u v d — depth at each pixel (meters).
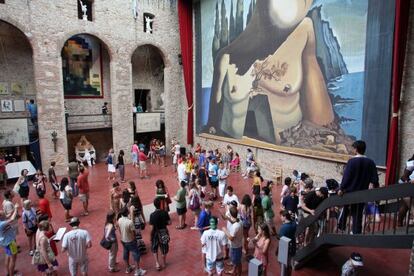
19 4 13.11
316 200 6.55
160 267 6.73
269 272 6.44
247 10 13.83
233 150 15.65
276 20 12.38
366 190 4.42
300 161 11.95
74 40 17.11
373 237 4.52
